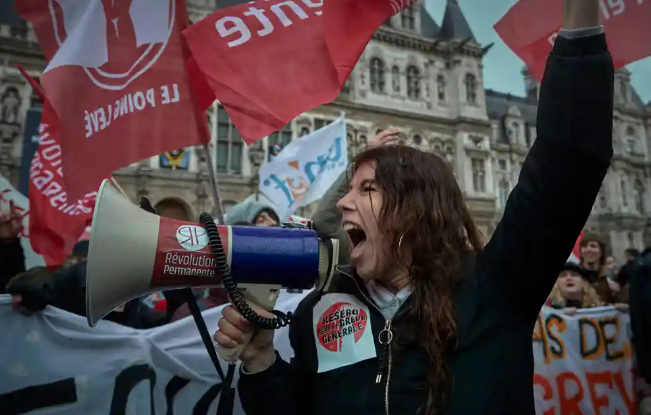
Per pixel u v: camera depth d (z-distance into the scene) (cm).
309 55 262
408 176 129
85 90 291
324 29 247
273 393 128
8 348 248
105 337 259
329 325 135
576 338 350
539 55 264
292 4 269
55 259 386
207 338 132
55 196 388
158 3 298
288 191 619
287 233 119
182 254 111
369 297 134
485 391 111
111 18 296
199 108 299
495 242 122
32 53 1599
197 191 1702
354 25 246
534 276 115
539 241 111
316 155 631
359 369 125
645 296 298
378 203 129
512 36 272
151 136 292
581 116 104
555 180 106
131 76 295
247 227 119
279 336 253
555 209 108
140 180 1628
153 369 258
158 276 110
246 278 115
